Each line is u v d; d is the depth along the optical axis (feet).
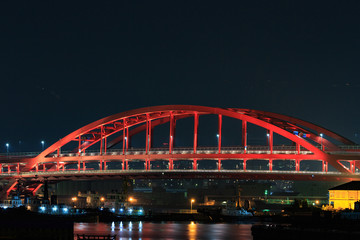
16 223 268.82
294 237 284.41
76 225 536.83
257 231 306.96
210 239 404.98
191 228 525.34
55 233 270.87
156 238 404.16
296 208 597.93
